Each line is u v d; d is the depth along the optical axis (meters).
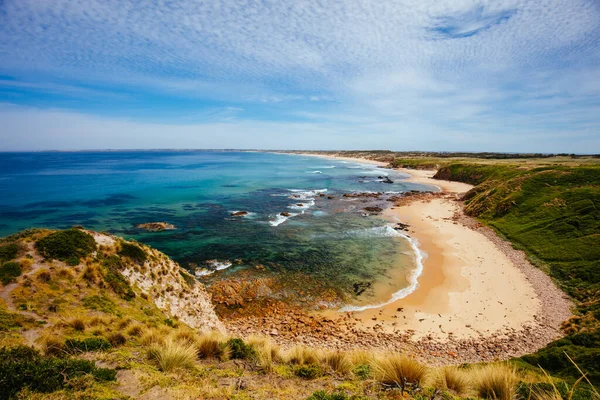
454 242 34.56
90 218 42.50
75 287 12.59
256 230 38.75
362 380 7.29
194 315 16.66
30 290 11.41
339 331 18.70
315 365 8.17
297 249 32.19
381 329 18.84
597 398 5.97
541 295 22.14
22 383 5.55
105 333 10.05
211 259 29.09
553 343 15.07
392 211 50.28
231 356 9.08
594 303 19.44
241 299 22.30
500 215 41.75
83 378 6.16
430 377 7.15
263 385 6.99
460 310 20.72
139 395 6.03
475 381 7.14
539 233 32.47
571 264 25.19
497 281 24.72
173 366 7.48
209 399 6.07
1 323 9.15
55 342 8.35
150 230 37.84
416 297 22.69
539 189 43.31
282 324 19.55
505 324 18.84
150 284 15.68
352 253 31.25
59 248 13.66
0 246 13.00
